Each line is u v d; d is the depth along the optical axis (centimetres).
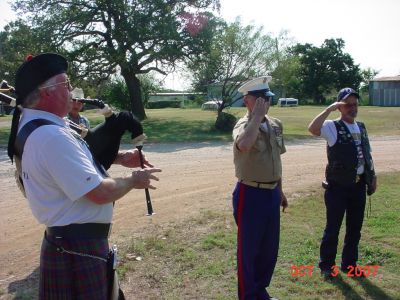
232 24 2078
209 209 729
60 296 235
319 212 686
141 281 457
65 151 223
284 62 2116
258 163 381
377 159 1237
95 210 240
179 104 5478
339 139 449
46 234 242
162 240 573
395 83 6328
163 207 751
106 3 2492
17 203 788
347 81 7525
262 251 402
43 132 224
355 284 443
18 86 235
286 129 2180
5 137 2020
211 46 2242
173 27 2422
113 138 317
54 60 237
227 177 1003
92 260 238
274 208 394
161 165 1173
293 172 1055
